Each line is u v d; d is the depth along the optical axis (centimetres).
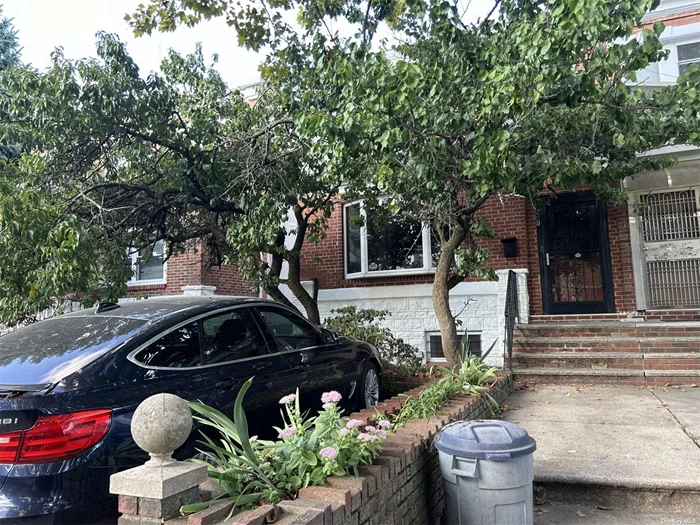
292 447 267
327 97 632
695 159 870
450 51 537
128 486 214
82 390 298
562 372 754
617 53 453
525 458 301
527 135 518
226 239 761
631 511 370
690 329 800
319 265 1102
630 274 920
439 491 371
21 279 574
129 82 689
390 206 695
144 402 225
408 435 348
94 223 752
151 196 803
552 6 423
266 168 729
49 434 275
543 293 964
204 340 400
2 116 777
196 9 718
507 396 665
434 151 501
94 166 800
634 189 918
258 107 807
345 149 544
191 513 211
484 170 470
